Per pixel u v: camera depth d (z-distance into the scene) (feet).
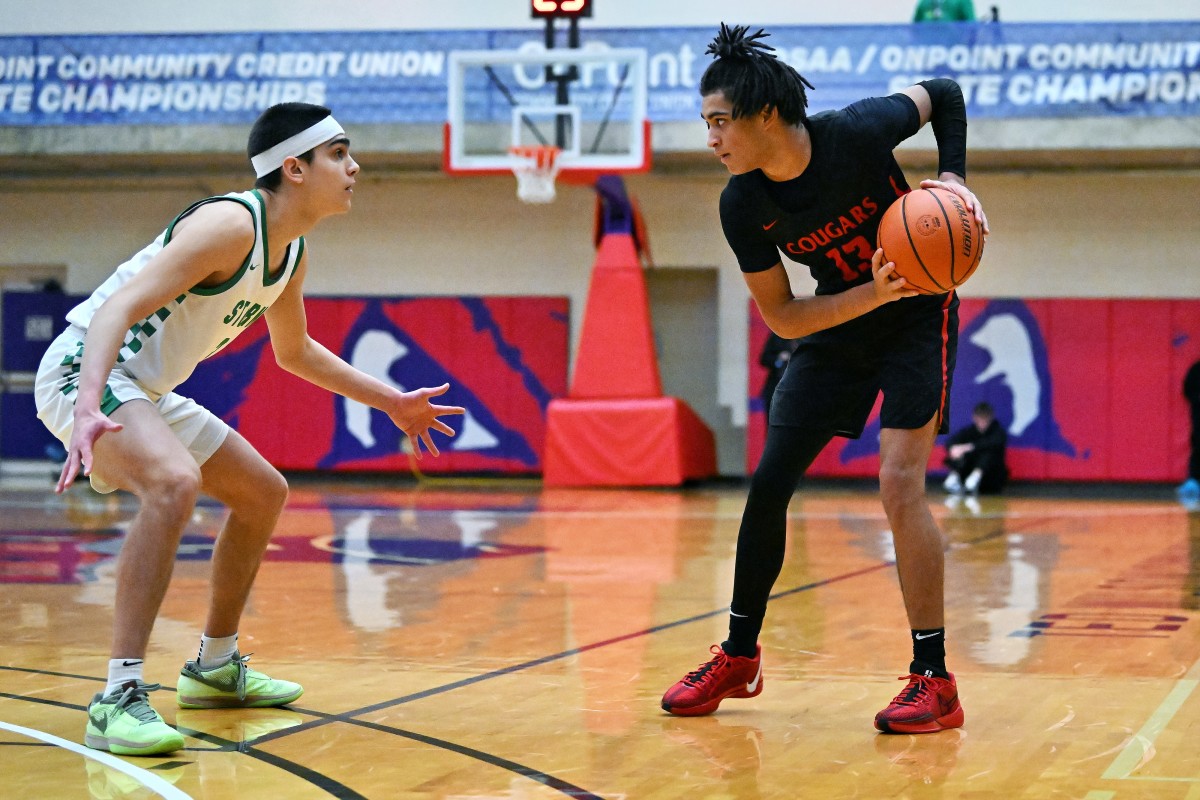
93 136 50.67
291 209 11.12
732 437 53.83
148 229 56.70
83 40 50.65
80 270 57.00
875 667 14.02
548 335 54.24
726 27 10.80
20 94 51.03
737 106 10.50
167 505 10.29
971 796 8.86
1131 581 21.81
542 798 8.77
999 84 46.93
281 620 17.40
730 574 22.94
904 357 11.28
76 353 10.86
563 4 45.78
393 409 12.56
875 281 10.58
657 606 18.90
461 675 13.46
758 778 9.34
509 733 10.78
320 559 25.26
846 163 10.82
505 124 48.01
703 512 37.58
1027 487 51.13
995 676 13.42
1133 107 46.47
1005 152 48.32
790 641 15.71
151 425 10.53
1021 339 51.06
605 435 48.34
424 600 19.48
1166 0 51.90
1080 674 13.52
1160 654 14.73
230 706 11.82
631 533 31.12
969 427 49.62
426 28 56.44
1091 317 50.67
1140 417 50.31
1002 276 52.11
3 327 55.83
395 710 11.69
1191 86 46.16
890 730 10.80
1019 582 21.70
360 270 55.88
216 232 10.37
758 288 11.52
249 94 50.01
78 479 53.83
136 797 8.75
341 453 54.24
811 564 24.38
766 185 11.04
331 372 12.38
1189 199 50.93
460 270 55.42
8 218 57.36
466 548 27.55
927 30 46.70
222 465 11.47
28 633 16.01
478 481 53.42
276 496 11.68
